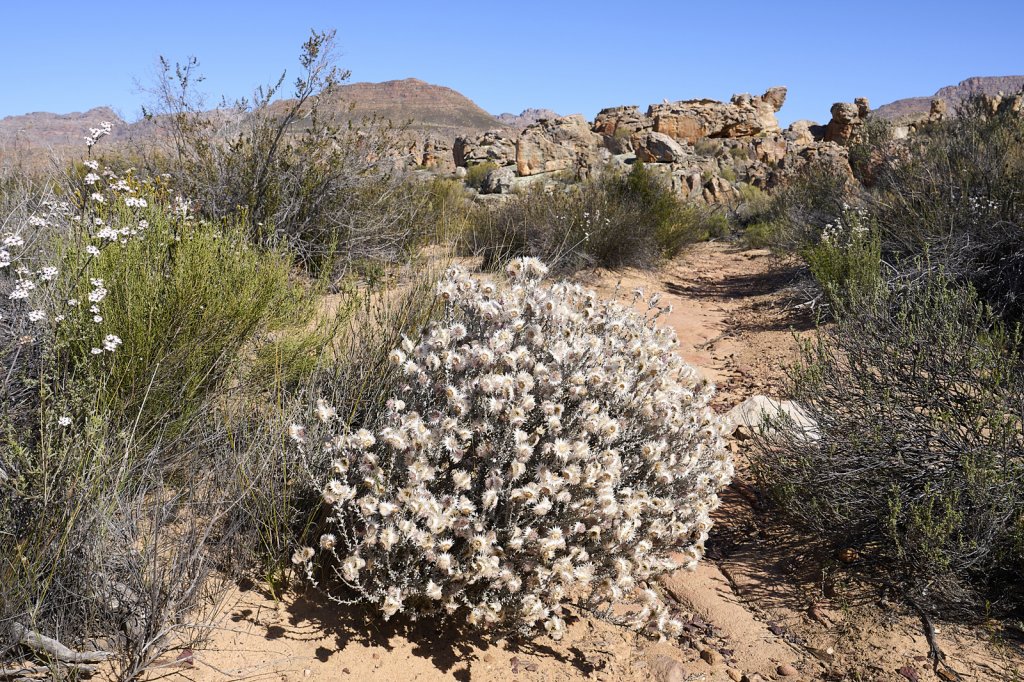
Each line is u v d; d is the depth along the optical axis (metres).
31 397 2.95
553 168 30.31
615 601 3.09
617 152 32.97
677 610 3.14
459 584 2.62
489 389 2.71
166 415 3.10
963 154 10.23
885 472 3.53
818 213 12.59
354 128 8.43
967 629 2.94
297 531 2.96
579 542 2.78
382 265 7.61
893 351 3.90
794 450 3.76
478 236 11.01
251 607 2.68
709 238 20.22
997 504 3.13
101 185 4.63
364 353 3.78
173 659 2.35
